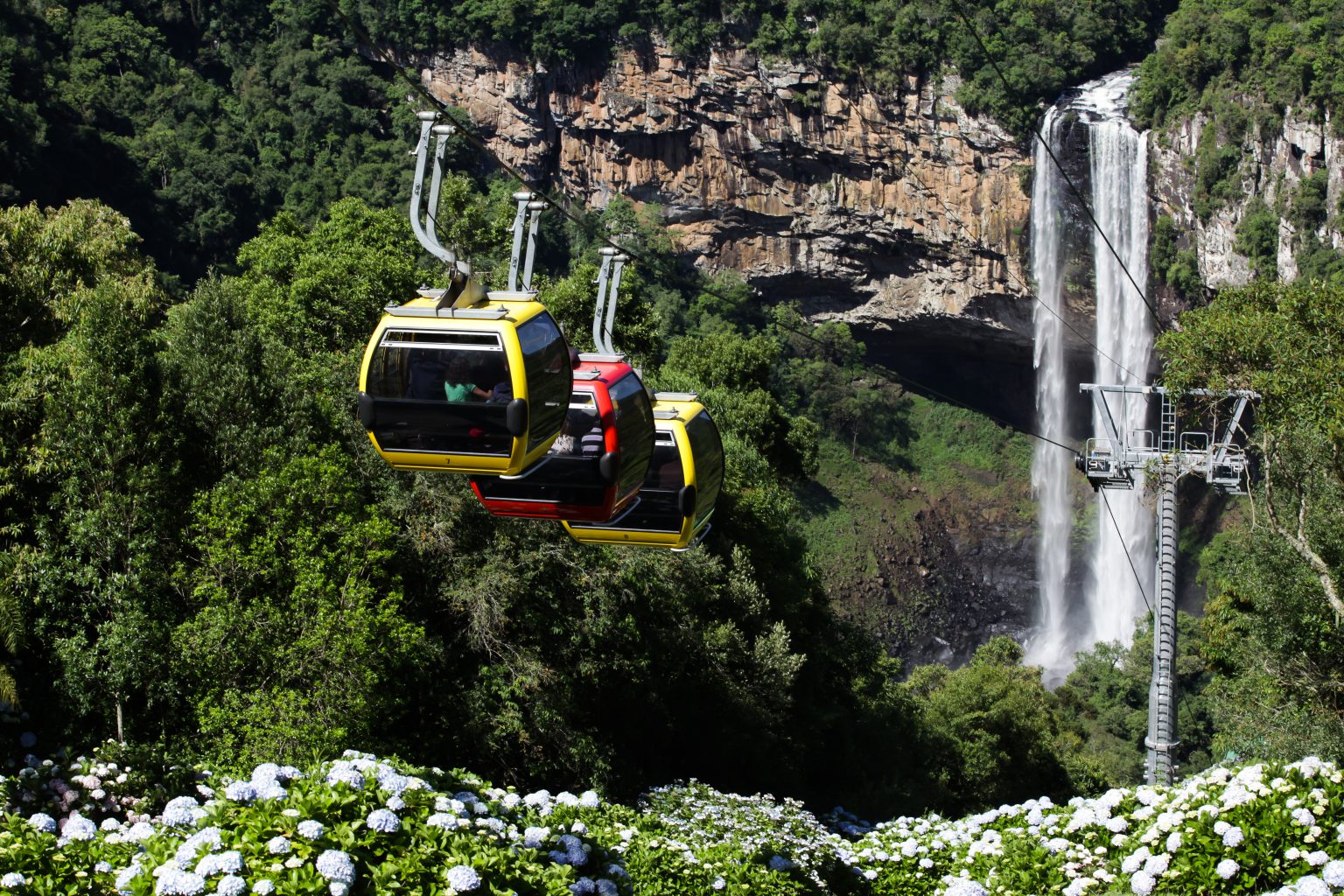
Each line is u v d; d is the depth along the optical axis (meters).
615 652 39.81
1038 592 153.12
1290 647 37.19
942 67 149.50
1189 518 146.25
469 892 14.88
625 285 64.69
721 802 33.88
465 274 20.75
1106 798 24.84
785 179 155.50
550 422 21.00
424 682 35.56
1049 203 149.00
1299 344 32.91
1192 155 143.38
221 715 28.50
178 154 123.44
